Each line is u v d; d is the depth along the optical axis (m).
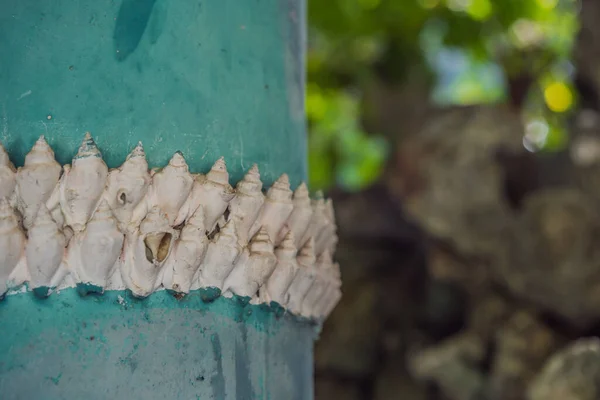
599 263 2.69
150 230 0.89
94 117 0.91
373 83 3.74
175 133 0.94
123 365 0.89
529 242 2.81
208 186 0.92
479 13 3.52
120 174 0.89
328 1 3.59
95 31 0.92
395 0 3.58
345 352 3.44
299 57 1.06
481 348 2.92
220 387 0.93
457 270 3.10
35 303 0.87
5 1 0.91
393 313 3.47
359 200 3.60
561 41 3.42
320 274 1.03
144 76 0.93
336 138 4.11
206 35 0.96
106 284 0.88
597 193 2.77
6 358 0.87
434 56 3.83
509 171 3.03
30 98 0.90
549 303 2.79
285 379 0.99
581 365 2.21
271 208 0.97
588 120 2.98
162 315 0.90
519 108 3.38
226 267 0.92
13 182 0.88
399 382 3.34
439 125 3.22
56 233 0.87
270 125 1.00
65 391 0.87
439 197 3.05
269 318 0.97
